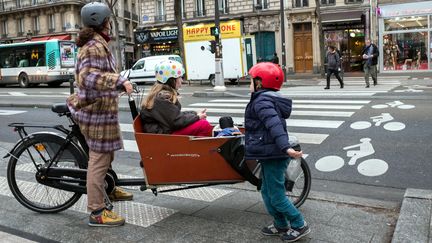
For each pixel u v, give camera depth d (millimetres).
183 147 4227
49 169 4570
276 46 33938
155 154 4246
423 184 5812
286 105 3783
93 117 4191
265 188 3959
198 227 4250
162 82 4453
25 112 14195
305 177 4672
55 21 49594
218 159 4277
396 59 26969
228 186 5512
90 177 4266
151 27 39375
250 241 3916
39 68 29547
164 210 4730
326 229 4105
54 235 4148
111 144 4266
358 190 5707
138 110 4746
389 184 5891
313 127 9438
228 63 24516
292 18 32812
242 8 35125
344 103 12695
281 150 3641
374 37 28844
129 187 5555
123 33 54000
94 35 4180
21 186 5094
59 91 24109
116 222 4297
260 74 3752
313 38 32344
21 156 4809
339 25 31172
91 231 4219
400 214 4105
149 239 4016
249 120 3838
